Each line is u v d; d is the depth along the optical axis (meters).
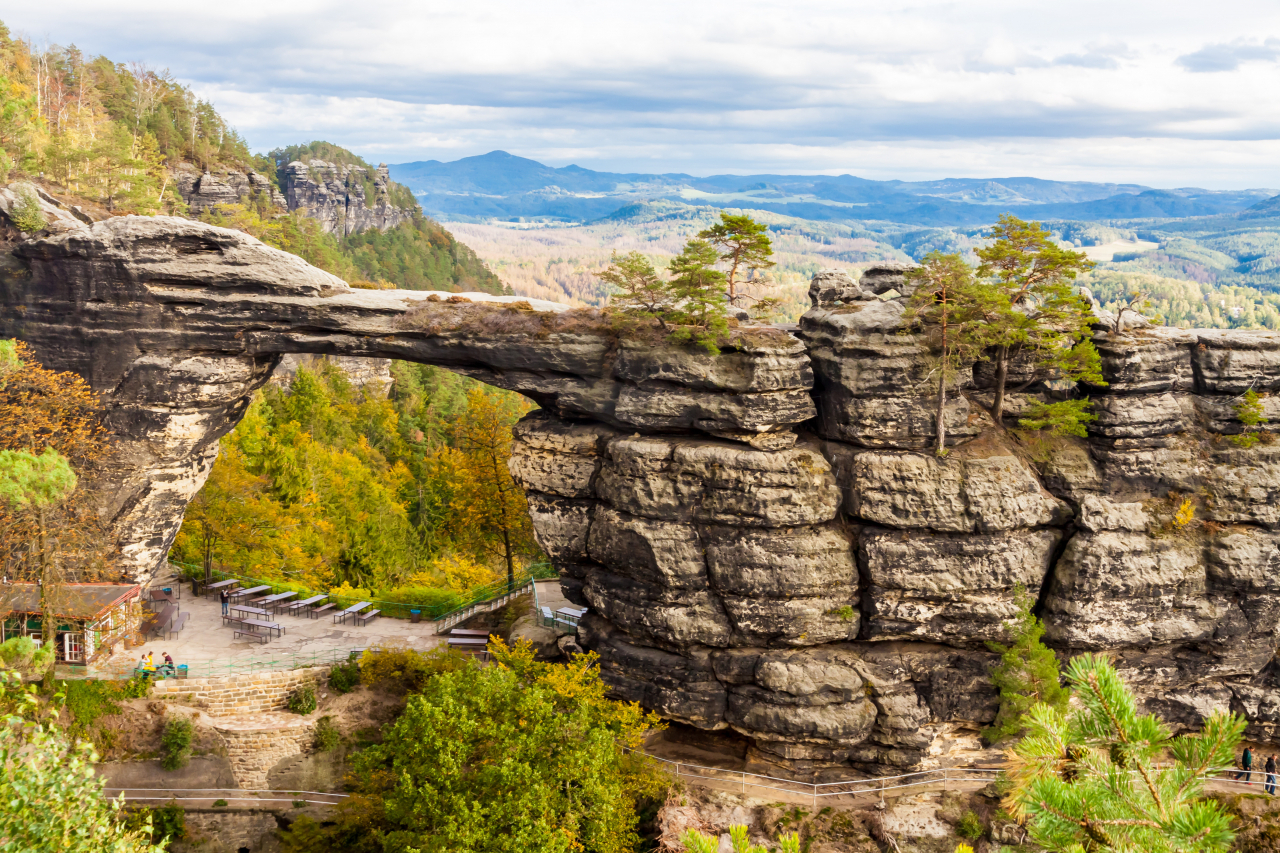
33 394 53.59
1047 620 48.62
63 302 54.28
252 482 70.00
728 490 47.84
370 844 42.38
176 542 69.25
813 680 47.31
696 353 48.84
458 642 56.59
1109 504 48.66
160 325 54.03
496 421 69.06
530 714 39.88
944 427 48.72
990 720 48.47
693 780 48.44
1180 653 49.59
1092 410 50.06
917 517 47.62
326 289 54.69
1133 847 10.58
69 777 21.77
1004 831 44.66
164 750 48.25
